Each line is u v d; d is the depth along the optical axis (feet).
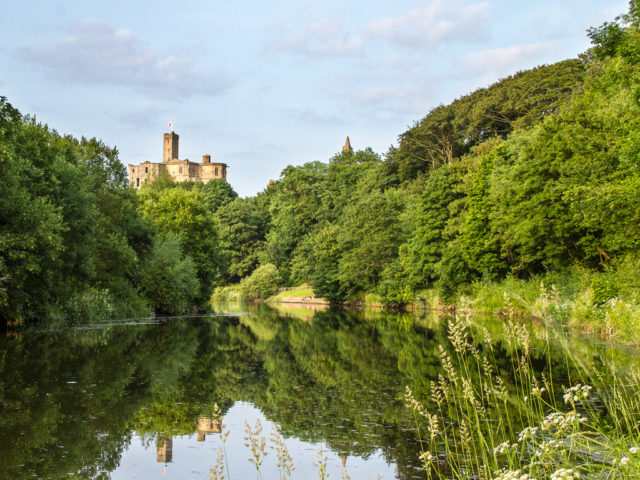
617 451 16.24
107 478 21.56
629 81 61.05
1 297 65.67
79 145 116.67
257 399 36.86
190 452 25.48
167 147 556.92
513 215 99.91
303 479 22.34
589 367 43.47
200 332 84.38
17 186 66.74
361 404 35.29
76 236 84.99
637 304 61.67
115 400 34.58
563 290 83.35
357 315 139.64
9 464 22.71
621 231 72.08
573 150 85.66
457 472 22.00
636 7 60.44
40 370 43.73
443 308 140.87
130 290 115.34
